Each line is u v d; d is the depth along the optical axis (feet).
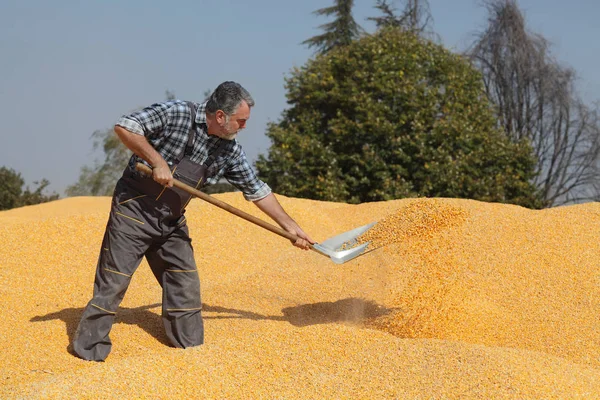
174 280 15.20
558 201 78.74
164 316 15.29
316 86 62.80
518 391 11.11
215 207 27.68
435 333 15.87
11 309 17.81
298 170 58.65
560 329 16.33
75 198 44.68
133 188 14.30
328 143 61.36
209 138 14.35
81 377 12.15
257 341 14.05
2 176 76.07
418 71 61.72
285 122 64.64
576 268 19.34
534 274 19.07
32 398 11.34
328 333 14.26
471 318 16.69
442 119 57.93
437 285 17.67
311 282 19.63
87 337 14.34
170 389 11.81
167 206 14.38
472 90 64.49
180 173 14.30
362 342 13.83
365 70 61.93
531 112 79.97
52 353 14.61
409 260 18.40
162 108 13.88
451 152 57.52
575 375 12.19
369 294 17.97
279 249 24.58
